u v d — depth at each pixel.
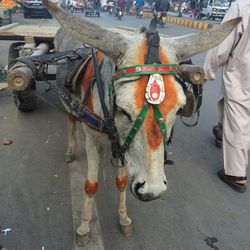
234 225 3.53
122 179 3.10
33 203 3.59
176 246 3.17
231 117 4.06
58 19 2.10
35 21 17.80
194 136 5.45
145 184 1.99
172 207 3.71
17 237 3.14
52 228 3.27
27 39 5.46
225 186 4.21
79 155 4.50
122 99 2.00
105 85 2.47
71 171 4.17
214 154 4.95
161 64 2.07
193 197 3.93
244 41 3.83
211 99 7.04
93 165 2.96
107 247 3.09
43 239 3.13
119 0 26.84
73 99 2.97
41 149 4.63
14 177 4.00
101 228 3.31
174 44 2.28
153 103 1.96
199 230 3.41
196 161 4.73
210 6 25.95
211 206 3.80
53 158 4.43
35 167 4.22
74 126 4.27
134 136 2.01
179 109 2.14
